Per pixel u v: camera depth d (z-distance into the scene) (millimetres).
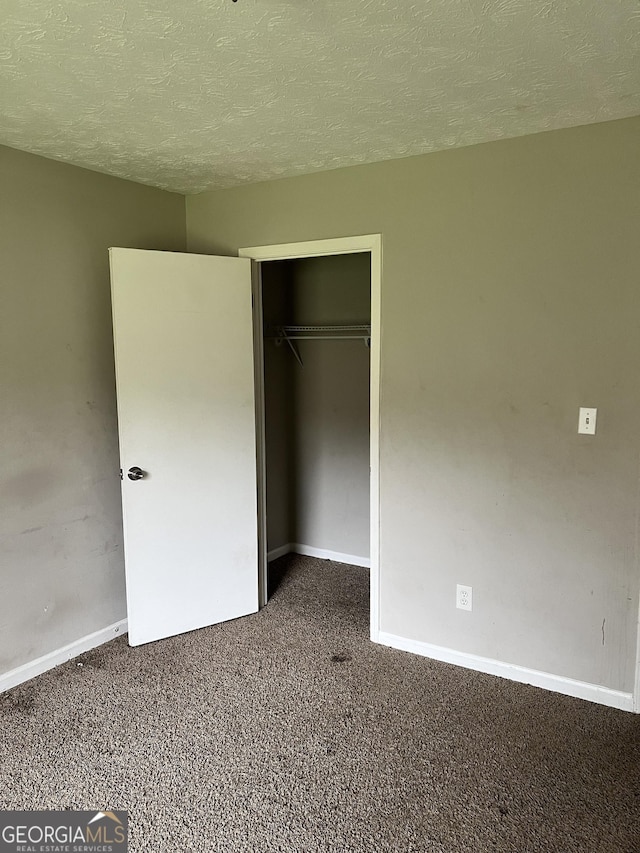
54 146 2592
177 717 2506
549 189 2475
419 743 2342
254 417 3398
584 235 2432
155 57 1771
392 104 2152
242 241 3326
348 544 4352
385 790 2090
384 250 2879
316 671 2871
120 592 3250
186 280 3074
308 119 2291
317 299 4230
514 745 2328
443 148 2658
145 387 2994
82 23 1563
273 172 3020
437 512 2893
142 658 3000
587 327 2465
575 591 2611
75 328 2930
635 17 1551
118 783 2121
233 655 3025
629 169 2322
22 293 2682
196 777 2150
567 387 2529
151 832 1906
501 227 2594
